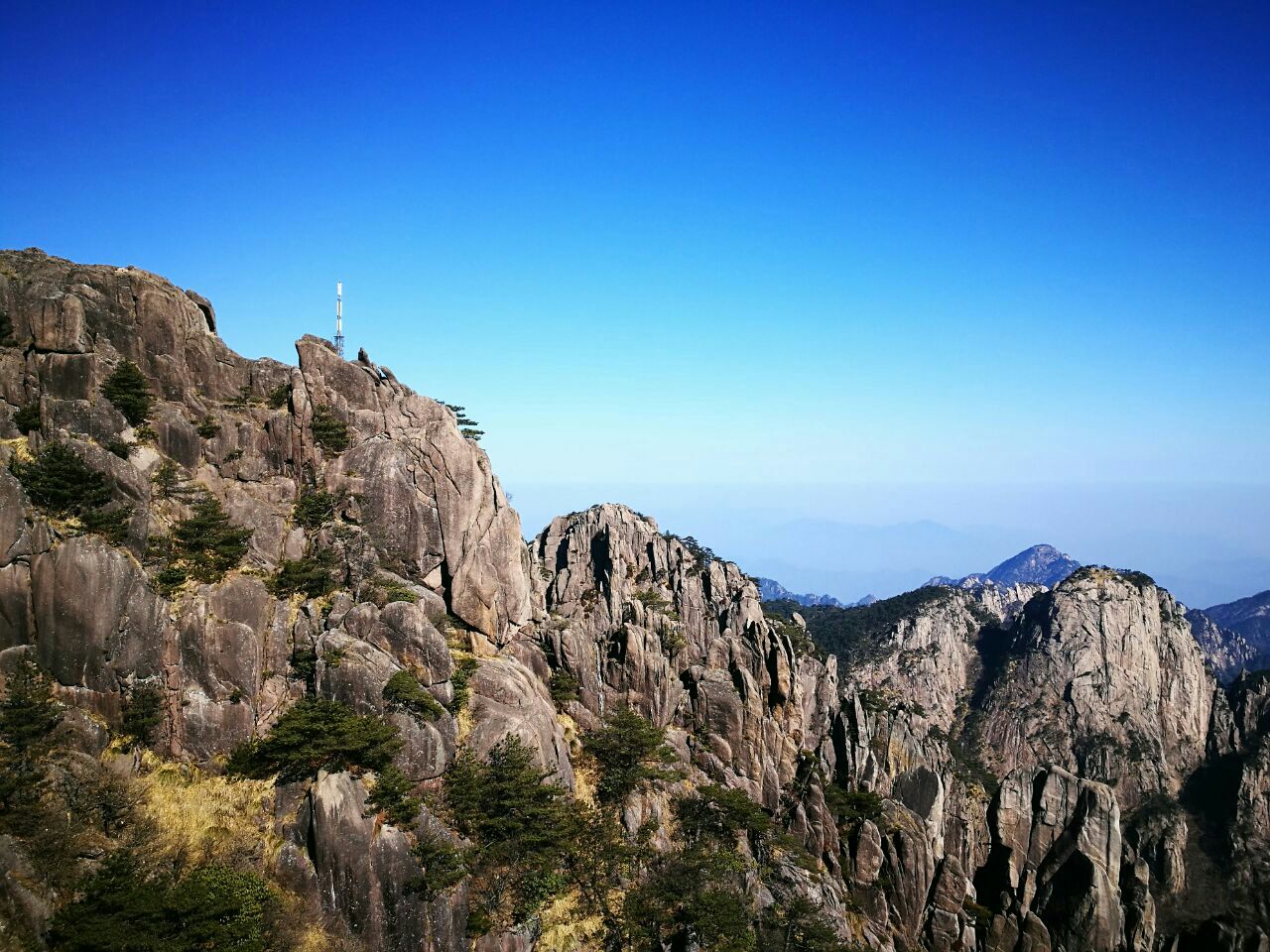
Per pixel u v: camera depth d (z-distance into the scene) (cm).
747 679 11656
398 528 9044
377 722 7306
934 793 13338
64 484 7206
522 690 8894
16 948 5416
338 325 9962
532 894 7519
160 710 7050
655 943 7931
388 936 6712
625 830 9119
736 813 9906
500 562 9619
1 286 7950
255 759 7050
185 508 7994
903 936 11075
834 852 11256
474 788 7625
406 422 9556
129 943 5622
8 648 6862
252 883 6325
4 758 6216
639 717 10069
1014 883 13138
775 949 8700
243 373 9188
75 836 6088
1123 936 12619
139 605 7106
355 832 6762
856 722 12925
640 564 13888
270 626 7738
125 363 8175
